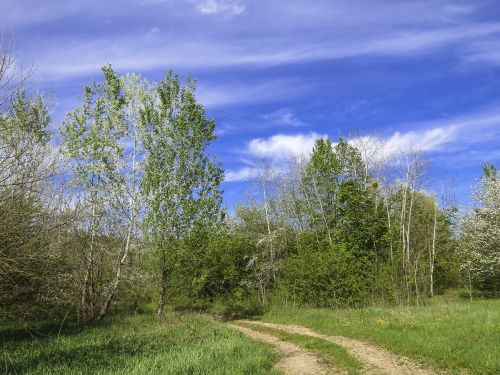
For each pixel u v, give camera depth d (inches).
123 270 863.7
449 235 1584.6
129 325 732.0
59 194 572.4
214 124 854.5
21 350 484.7
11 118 444.5
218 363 418.6
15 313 629.6
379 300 1135.0
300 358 491.2
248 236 1529.3
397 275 1169.4
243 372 386.6
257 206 1717.5
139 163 836.6
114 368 394.9
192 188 829.2
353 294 1144.2
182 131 824.9
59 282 668.1
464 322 602.9
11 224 469.7
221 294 1386.6
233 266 1379.2
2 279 503.8
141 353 468.4
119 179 820.0
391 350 497.4
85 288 801.6
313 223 1567.4
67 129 792.3
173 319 806.5
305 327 768.3
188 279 853.8
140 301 1184.8
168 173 809.5
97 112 823.7
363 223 1455.5
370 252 1374.3
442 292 1470.2
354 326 678.5
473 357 412.2
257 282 1397.6
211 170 840.3
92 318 812.6
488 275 1300.4
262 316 984.3
